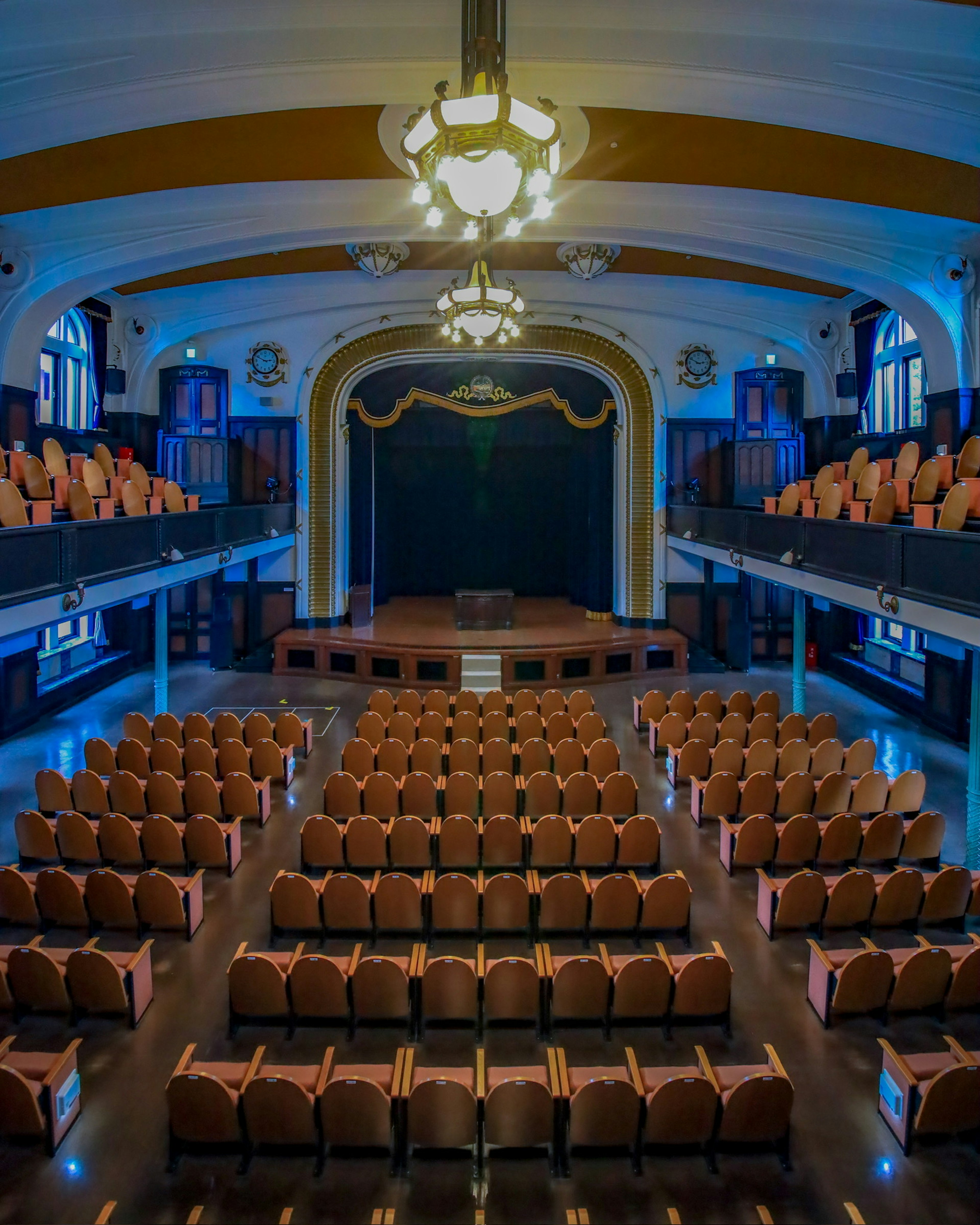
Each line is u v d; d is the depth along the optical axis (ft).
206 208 40.57
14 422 43.47
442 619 66.13
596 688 56.65
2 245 40.98
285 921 25.67
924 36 26.96
